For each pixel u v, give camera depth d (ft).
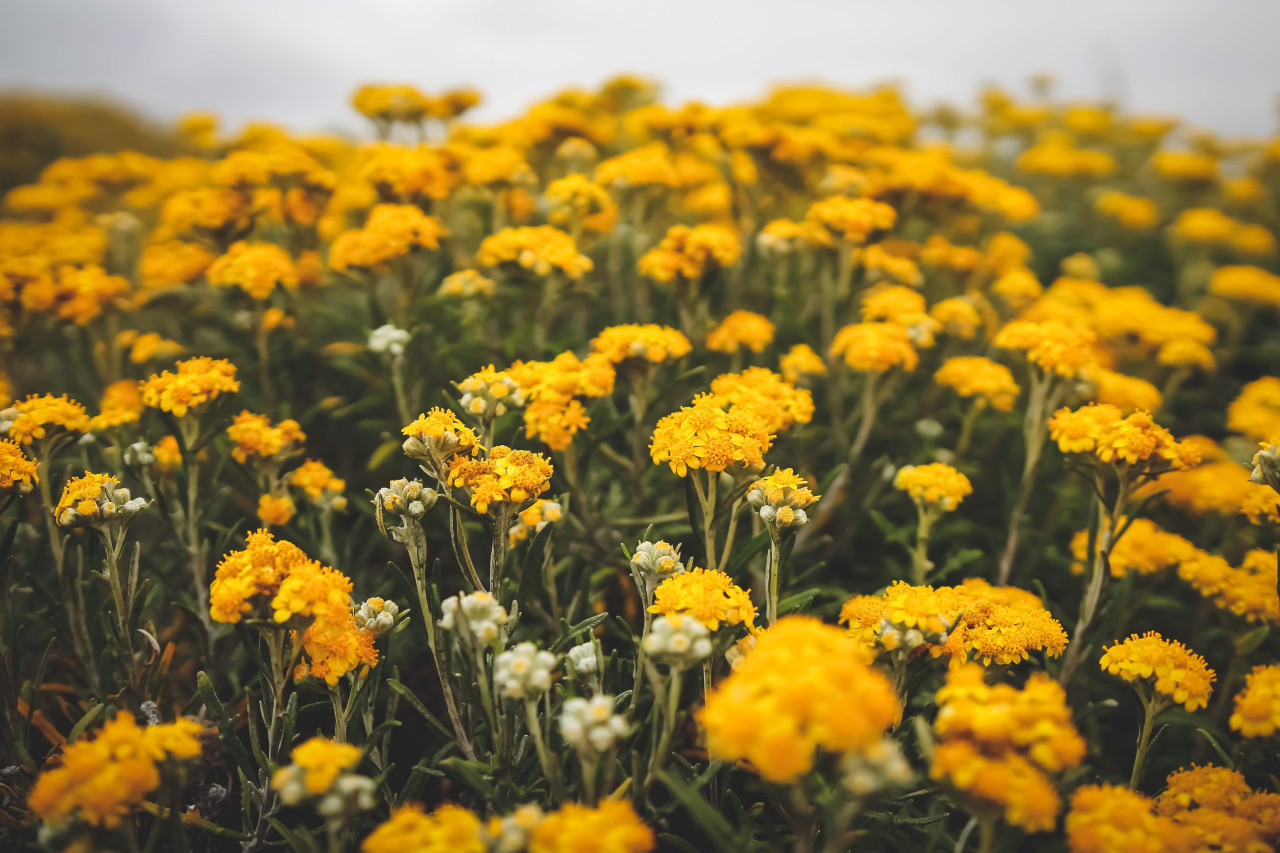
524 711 6.27
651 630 6.59
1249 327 17.11
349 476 11.67
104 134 26.37
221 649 9.25
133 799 4.80
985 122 25.67
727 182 14.73
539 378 8.52
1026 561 10.32
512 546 7.66
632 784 5.86
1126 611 9.28
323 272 13.26
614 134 17.38
